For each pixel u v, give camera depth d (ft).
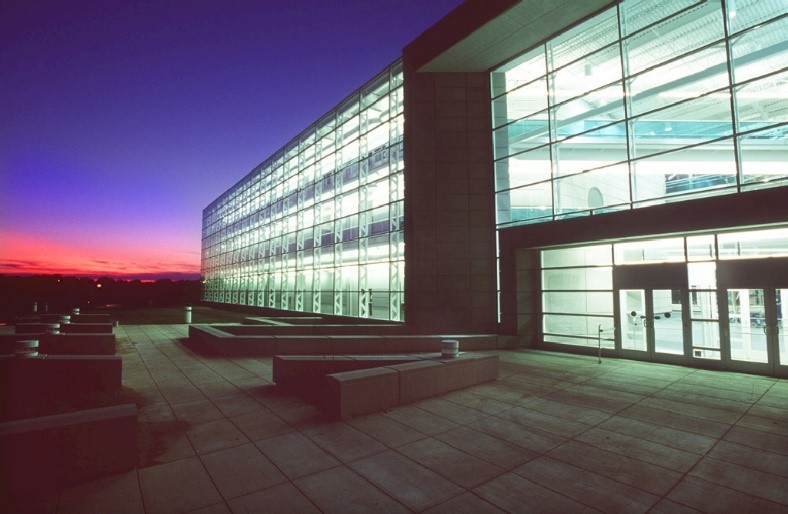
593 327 54.65
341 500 16.47
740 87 42.42
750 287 42.11
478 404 29.89
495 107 68.85
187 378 38.40
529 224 60.03
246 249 166.09
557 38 60.08
